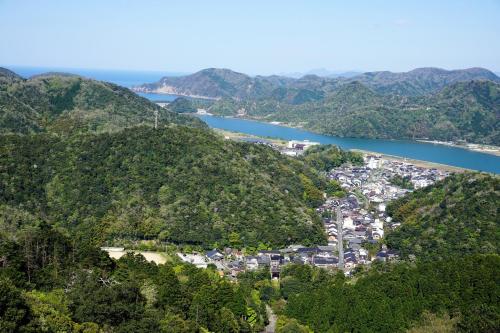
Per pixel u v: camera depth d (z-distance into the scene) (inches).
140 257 6171.3
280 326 5738.2
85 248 5398.6
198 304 5132.9
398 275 6195.9
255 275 7450.8
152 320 4330.7
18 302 3590.1
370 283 6102.4
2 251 4594.0
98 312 4185.5
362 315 5408.5
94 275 4840.1
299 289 6737.2
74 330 3831.2
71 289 4522.6
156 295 4985.2
